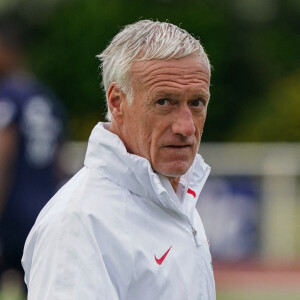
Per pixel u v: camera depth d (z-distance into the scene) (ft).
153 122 39.06
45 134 80.59
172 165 39.34
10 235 80.18
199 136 40.22
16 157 79.66
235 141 236.63
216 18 247.09
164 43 38.75
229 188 148.56
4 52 80.43
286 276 143.33
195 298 39.99
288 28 257.75
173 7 246.47
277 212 149.18
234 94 245.86
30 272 39.58
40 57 242.78
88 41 241.14
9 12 245.45
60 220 38.29
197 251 40.93
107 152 39.58
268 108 232.73
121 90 39.73
